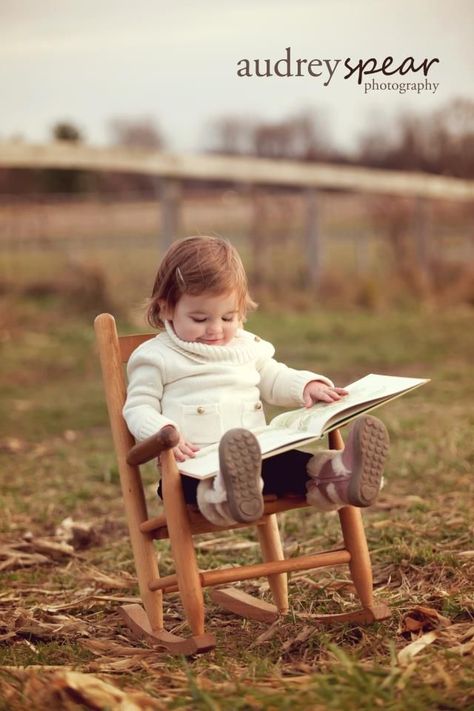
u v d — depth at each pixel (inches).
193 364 146.4
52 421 343.9
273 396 152.0
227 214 810.8
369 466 132.0
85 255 684.1
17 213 690.2
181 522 133.8
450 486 226.8
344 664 115.0
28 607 167.3
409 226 711.1
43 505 238.4
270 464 141.2
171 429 131.6
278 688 117.4
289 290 645.9
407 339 507.2
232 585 173.6
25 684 118.3
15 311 522.3
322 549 192.5
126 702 112.3
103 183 941.8
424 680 115.3
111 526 218.7
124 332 494.3
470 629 132.3
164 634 142.9
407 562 170.9
